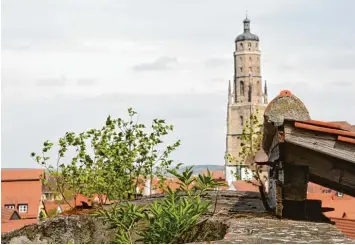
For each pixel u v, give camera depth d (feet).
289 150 23.08
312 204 32.91
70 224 24.88
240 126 582.35
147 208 23.84
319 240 17.08
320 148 22.21
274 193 26.84
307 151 23.07
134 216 21.70
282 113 22.50
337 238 17.54
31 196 236.43
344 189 26.16
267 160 30.25
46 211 233.96
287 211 23.47
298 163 23.18
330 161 23.00
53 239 24.52
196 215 20.12
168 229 19.85
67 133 48.37
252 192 39.58
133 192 48.01
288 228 19.36
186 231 20.42
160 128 50.78
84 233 24.89
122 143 49.29
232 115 587.68
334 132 22.00
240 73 604.08
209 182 22.99
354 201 130.00
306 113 22.61
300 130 22.45
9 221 112.47
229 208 29.43
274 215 25.40
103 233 24.84
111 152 48.14
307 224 20.35
